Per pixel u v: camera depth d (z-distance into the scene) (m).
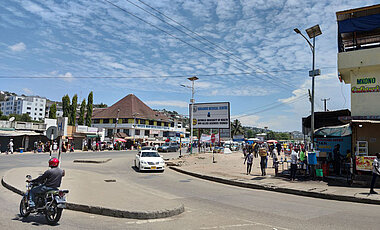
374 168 10.68
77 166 20.72
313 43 15.09
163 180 14.95
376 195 10.25
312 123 14.92
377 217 7.39
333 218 7.20
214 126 33.47
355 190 11.38
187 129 106.00
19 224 6.09
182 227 6.18
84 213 7.41
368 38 17.09
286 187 12.15
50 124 43.59
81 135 47.28
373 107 14.34
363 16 15.23
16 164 20.91
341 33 16.39
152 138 67.31
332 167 15.89
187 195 10.64
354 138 14.05
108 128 70.31
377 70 14.49
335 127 14.28
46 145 38.72
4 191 10.42
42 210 6.39
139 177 15.96
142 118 70.62
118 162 24.98
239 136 56.56
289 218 7.15
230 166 21.88
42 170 16.20
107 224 6.33
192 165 22.69
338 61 15.04
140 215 6.93
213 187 13.02
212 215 7.39
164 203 8.00
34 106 136.00
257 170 19.23
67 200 8.15
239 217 7.20
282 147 41.62
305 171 15.06
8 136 37.28
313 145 14.81
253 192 11.84
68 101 60.94
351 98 14.90
